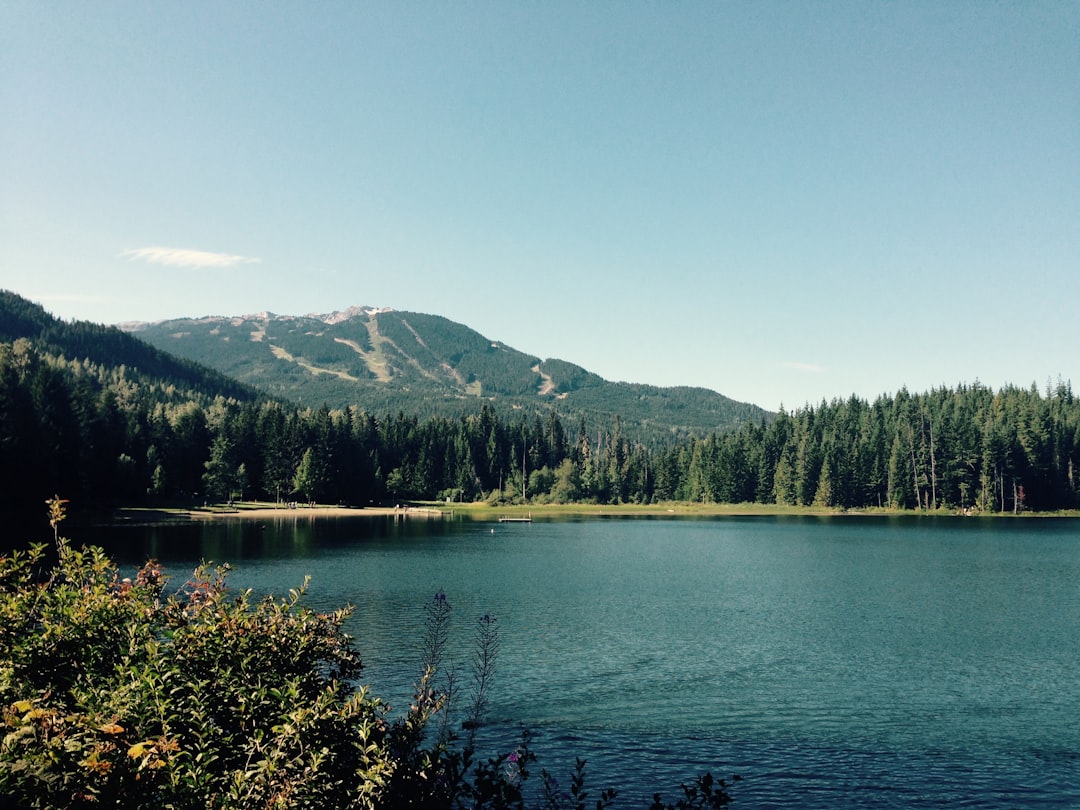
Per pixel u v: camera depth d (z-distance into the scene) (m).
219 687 9.65
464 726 11.93
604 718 24.53
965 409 186.88
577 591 53.25
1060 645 36.19
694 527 134.25
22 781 6.95
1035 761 21.28
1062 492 169.50
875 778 20.00
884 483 185.50
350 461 174.38
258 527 107.94
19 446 90.06
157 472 129.50
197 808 7.59
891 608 47.28
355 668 11.51
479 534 110.62
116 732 7.64
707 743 22.44
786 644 36.06
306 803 8.00
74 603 10.30
